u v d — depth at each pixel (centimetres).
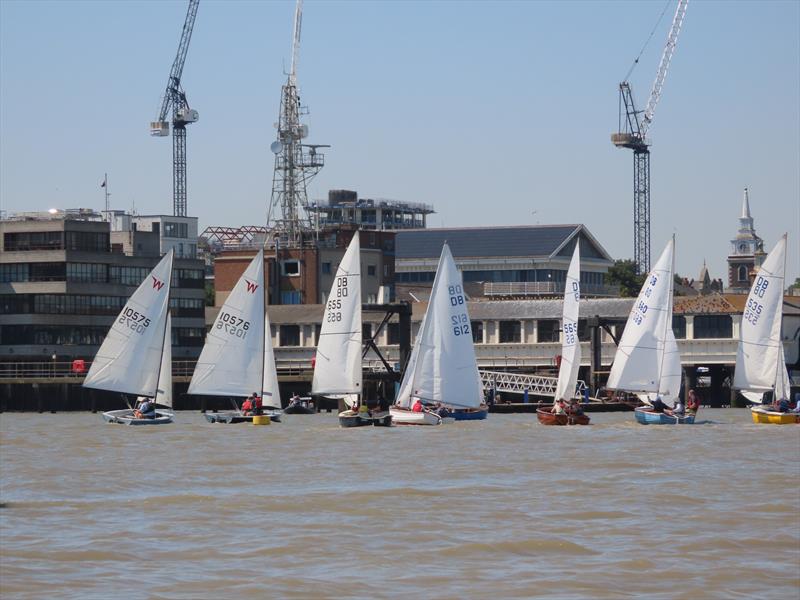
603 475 7862
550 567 5075
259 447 10062
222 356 13400
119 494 7100
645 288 13088
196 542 5591
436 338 12644
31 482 7656
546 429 12256
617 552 5341
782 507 6419
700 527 5888
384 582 4844
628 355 13112
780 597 4619
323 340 12544
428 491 7069
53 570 5031
